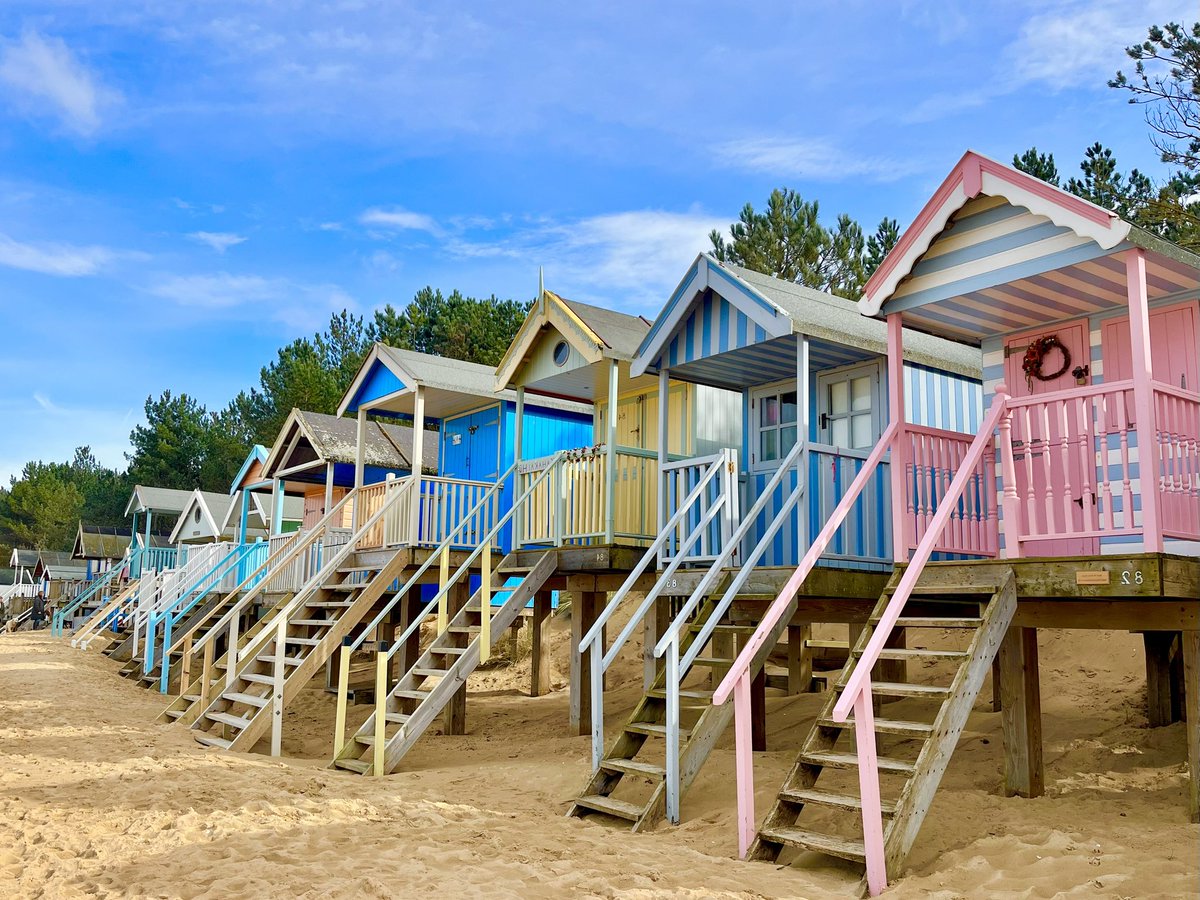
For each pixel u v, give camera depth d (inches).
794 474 443.5
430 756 450.3
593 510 479.2
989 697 462.9
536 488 518.3
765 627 282.0
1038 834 257.4
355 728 543.8
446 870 237.6
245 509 968.9
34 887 225.1
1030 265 302.8
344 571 571.8
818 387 454.9
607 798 320.2
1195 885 212.1
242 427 2153.1
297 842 266.7
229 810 302.4
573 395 593.9
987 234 316.5
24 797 316.2
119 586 1182.3
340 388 1701.5
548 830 289.4
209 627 748.0
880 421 425.7
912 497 331.3
